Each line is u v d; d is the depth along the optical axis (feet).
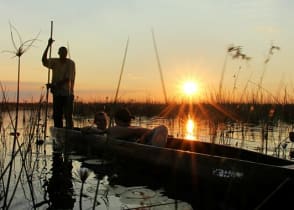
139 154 16.80
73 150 21.72
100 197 12.53
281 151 22.02
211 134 28.12
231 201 12.69
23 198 12.10
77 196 12.60
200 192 13.80
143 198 12.58
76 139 21.65
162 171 15.58
